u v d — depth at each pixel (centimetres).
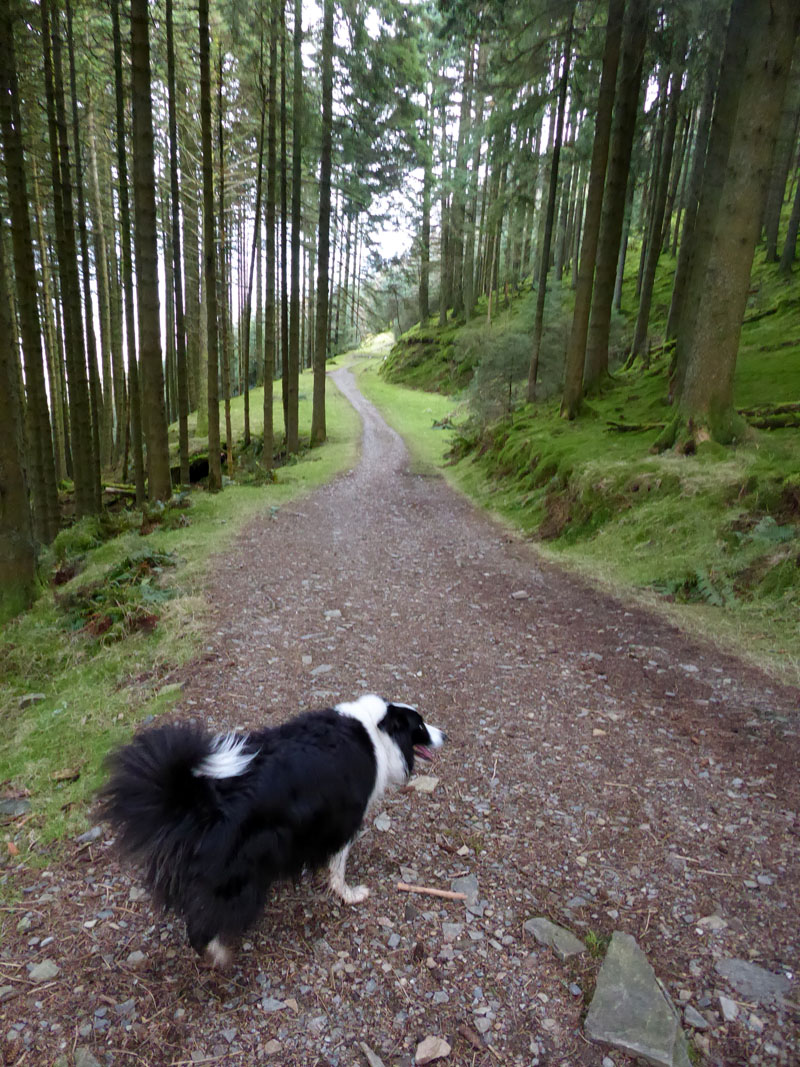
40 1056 211
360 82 1931
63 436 2580
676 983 240
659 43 1317
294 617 697
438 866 310
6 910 279
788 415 1041
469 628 668
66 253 1304
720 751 409
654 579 756
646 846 320
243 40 1581
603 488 1002
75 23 1455
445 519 1293
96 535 1191
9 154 1055
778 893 284
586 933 266
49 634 692
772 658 545
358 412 3256
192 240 3081
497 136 1583
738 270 928
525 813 351
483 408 2141
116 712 481
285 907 284
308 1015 229
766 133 868
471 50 2573
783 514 754
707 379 969
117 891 291
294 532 1144
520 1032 221
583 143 1766
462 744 428
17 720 510
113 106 1861
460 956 255
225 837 226
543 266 1831
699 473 887
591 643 610
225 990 239
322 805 259
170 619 672
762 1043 215
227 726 451
